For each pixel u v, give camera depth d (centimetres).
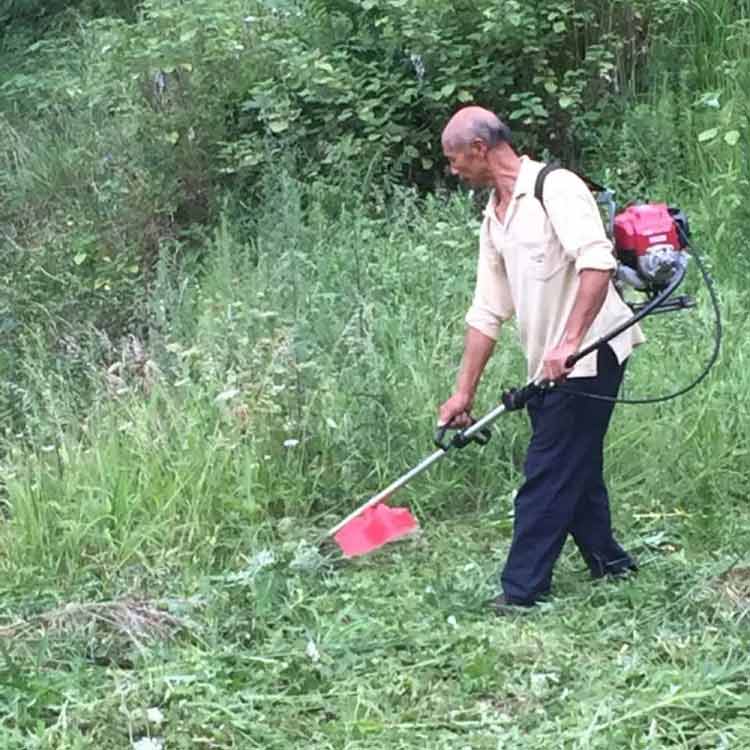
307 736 368
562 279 425
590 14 805
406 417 555
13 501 524
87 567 491
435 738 363
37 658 408
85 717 374
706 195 746
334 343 604
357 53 831
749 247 701
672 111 795
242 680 396
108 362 657
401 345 595
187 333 648
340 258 678
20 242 817
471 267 678
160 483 526
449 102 792
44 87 998
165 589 473
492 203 441
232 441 543
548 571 444
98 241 786
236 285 688
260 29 840
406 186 811
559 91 809
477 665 394
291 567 474
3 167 910
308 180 793
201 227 791
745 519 509
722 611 424
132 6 1084
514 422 561
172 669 397
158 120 815
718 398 559
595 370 429
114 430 555
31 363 628
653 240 420
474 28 790
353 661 405
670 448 539
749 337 609
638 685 382
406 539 514
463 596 450
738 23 831
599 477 455
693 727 358
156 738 364
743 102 780
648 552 487
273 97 796
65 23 1120
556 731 360
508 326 605
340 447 552
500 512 529
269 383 558
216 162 812
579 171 805
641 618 428
